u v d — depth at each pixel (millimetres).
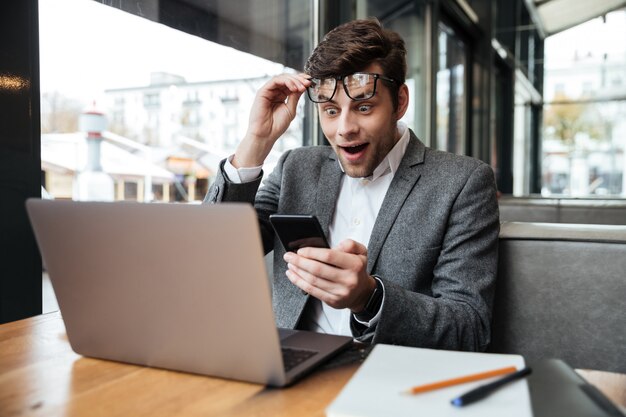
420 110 3488
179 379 625
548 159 6664
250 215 537
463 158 1141
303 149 1304
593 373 654
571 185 6730
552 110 6570
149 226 596
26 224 1121
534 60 6332
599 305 1039
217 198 1176
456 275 1016
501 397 512
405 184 1109
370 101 1042
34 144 1133
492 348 1112
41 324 889
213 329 603
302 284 795
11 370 661
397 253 1069
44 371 657
